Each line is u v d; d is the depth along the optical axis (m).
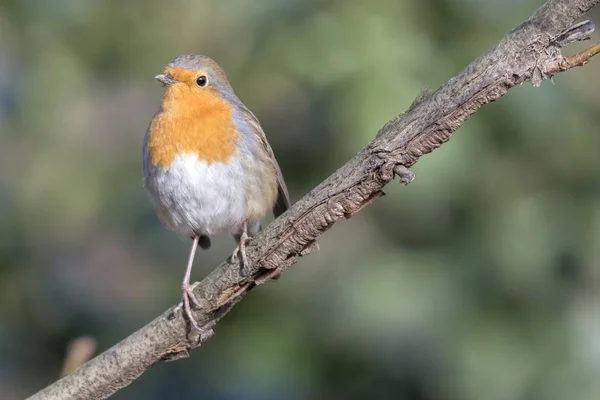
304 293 11.30
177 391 12.04
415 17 10.74
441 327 10.63
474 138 10.30
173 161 8.44
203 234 8.98
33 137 13.55
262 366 11.24
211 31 13.08
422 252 10.91
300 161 11.02
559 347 10.48
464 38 10.75
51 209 13.07
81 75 13.28
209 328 6.73
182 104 8.43
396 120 5.92
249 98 11.21
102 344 12.23
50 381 12.27
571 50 11.42
